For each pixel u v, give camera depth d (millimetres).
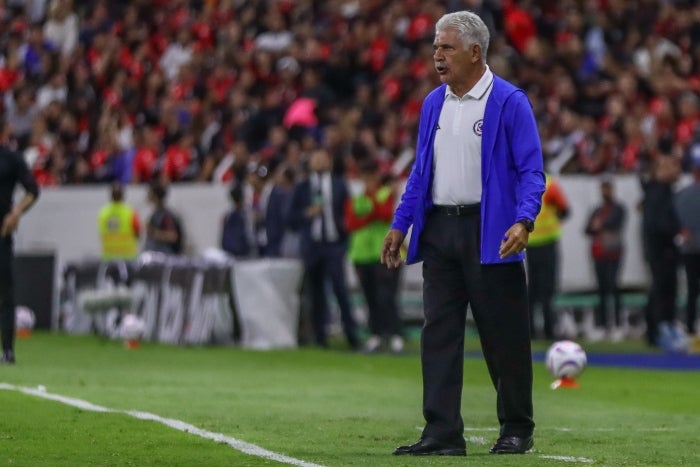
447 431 26641
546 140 76125
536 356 58156
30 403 34406
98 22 100562
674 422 34500
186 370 49219
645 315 67000
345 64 88750
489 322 26734
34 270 76250
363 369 51438
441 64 26609
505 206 26375
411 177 27391
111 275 69750
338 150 69750
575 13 90188
